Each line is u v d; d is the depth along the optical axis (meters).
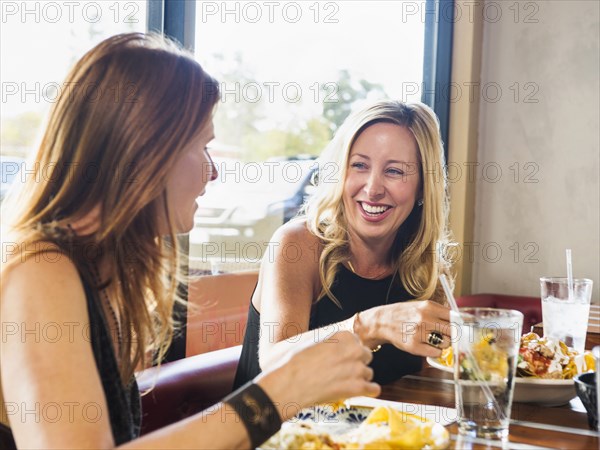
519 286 3.46
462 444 1.01
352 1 2.79
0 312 0.87
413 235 2.09
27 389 0.82
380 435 0.91
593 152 3.28
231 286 2.27
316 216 1.98
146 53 1.07
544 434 1.08
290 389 0.89
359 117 2.08
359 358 0.95
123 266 1.08
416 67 3.34
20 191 1.03
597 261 3.29
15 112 1.66
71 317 0.87
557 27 3.35
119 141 1.03
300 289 1.85
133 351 1.17
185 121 1.08
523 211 3.45
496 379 1.05
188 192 1.14
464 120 3.45
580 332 1.63
